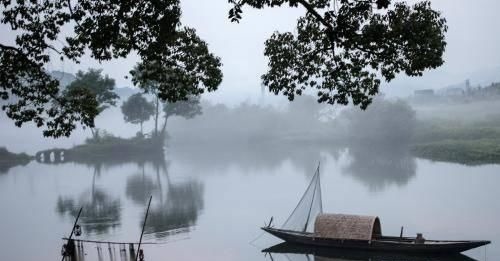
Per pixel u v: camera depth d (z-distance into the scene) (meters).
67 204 49.12
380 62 16.86
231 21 14.96
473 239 30.61
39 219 42.22
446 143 88.06
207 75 19.23
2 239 35.16
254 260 27.86
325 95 18.80
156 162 89.62
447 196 45.00
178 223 38.28
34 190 59.56
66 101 20.66
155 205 46.44
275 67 18.61
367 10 15.56
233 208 43.62
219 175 67.31
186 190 55.03
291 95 18.81
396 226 34.53
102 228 37.50
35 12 18.36
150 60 18.02
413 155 84.06
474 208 39.41
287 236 31.00
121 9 16.78
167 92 19.27
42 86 19.95
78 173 75.88
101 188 59.06
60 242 33.69
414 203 42.44
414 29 15.72
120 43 18.20
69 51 19.08
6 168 87.19
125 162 91.50
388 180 56.44
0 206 49.34
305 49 18.27
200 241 32.41
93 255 29.25
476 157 72.31
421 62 16.06
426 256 27.31
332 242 29.53
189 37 18.81
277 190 52.59
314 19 17.73
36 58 18.73
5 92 19.19
